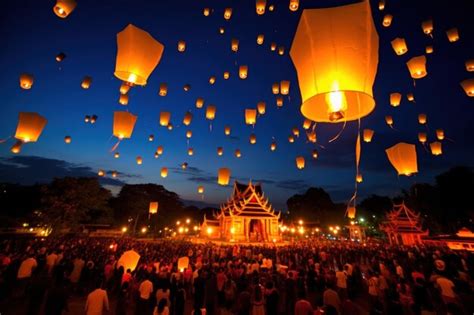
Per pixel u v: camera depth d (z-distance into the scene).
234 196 39.72
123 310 7.98
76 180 35.84
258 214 33.38
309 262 14.59
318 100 2.46
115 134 5.38
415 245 27.44
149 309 8.80
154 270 9.93
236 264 12.66
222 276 10.18
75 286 11.26
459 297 7.39
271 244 29.55
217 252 20.59
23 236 28.58
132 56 3.29
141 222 57.41
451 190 30.94
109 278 11.48
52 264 11.59
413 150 4.20
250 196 34.47
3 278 9.88
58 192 34.53
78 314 9.02
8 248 17.52
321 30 2.01
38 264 11.12
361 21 2.00
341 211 60.78
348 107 2.43
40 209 33.12
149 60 3.41
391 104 9.03
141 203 56.25
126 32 3.33
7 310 9.03
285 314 8.91
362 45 1.98
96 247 20.39
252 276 10.13
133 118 5.51
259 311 7.31
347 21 1.99
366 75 1.96
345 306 6.61
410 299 8.00
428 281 10.18
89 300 6.77
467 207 30.02
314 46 2.02
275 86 11.16
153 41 3.47
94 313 6.67
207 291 8.83
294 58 2.24
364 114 2.26
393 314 6.05
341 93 2.23
